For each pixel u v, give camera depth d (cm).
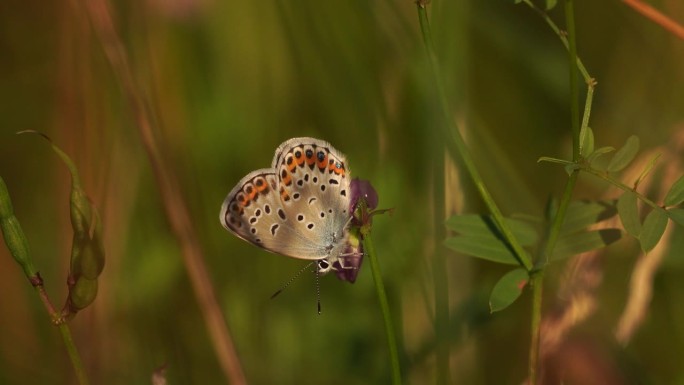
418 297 43
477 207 43
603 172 37
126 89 43
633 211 37
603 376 40
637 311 40
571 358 40
